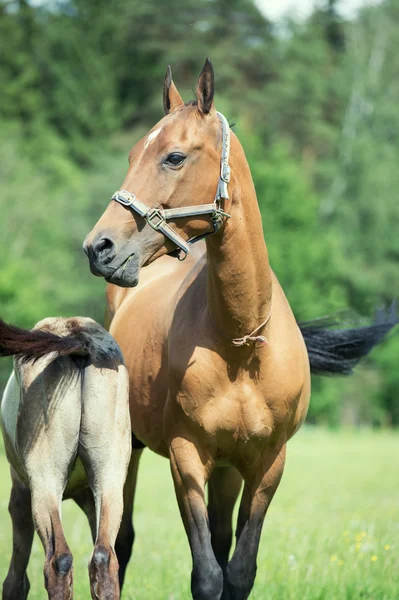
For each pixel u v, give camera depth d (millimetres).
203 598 7730
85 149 70500
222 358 7996
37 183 58594
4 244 53406
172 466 8227
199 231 7527
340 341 10367
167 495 21656
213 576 7758
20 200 56250
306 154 72375
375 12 71875
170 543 13180
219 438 8148
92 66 75375
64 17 81625
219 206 7508
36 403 7305
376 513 16312
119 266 7203
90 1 82500
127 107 75750
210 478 9344
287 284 55375
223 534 9398
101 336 7730
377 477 26047
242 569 8281
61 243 56969
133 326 9484
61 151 68438
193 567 7883
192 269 8922
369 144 66688
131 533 9961
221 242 7688
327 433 53750
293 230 57438
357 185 65812
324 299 55656
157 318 9062
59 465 7289
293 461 32688
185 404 8078
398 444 43906
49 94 75062
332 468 29469
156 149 7387
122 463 7367
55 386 7312
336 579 9852
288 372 8195
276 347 8203
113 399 7387
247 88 74562
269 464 8398
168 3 77688
